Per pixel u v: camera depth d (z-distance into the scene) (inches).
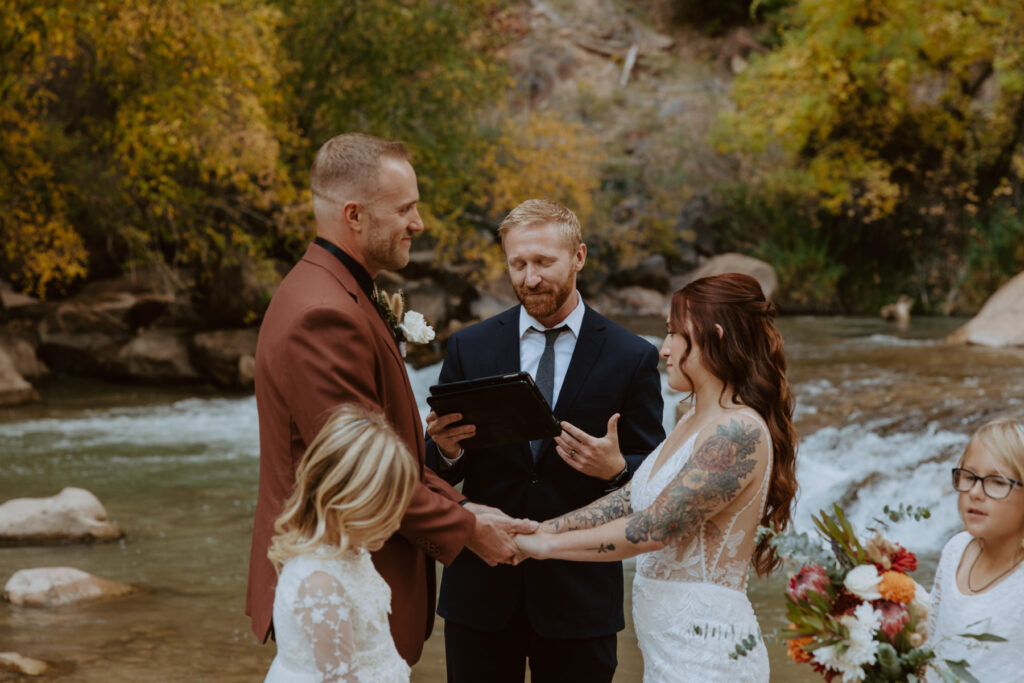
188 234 503.8
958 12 665.0
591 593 112.2
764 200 805.9
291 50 530.3
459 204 596.4
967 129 771.4
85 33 423.2
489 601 112.2
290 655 80.4
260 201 482.6
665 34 970.1
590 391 114.5
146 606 192.7
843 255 791.1
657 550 91.0
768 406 91.0
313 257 99.3
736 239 802.8
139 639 173.8
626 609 199.3
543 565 111.0
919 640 76.9
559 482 113.9
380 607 84.4
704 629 88.3
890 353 454.0
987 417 294.5
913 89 770.2
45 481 302.4
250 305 524.1
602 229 748.0
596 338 116.3
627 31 956.0
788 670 163.9
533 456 114.8
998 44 666.8
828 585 78.7
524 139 663.1
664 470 92.5
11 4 387.5
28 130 445.1
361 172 97.9
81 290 569.0
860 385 356.5
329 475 80.4
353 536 80.7
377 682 82.8
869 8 676.7
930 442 282.0
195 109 433.7
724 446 87.9
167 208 483.2
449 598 115.0
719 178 836.0
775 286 721.6
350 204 98.2
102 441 363.9
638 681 158.2
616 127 864.3
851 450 286.7
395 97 534.0
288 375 93.1
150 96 427.2
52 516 240.1
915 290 769.6
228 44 429.7
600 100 876.6
